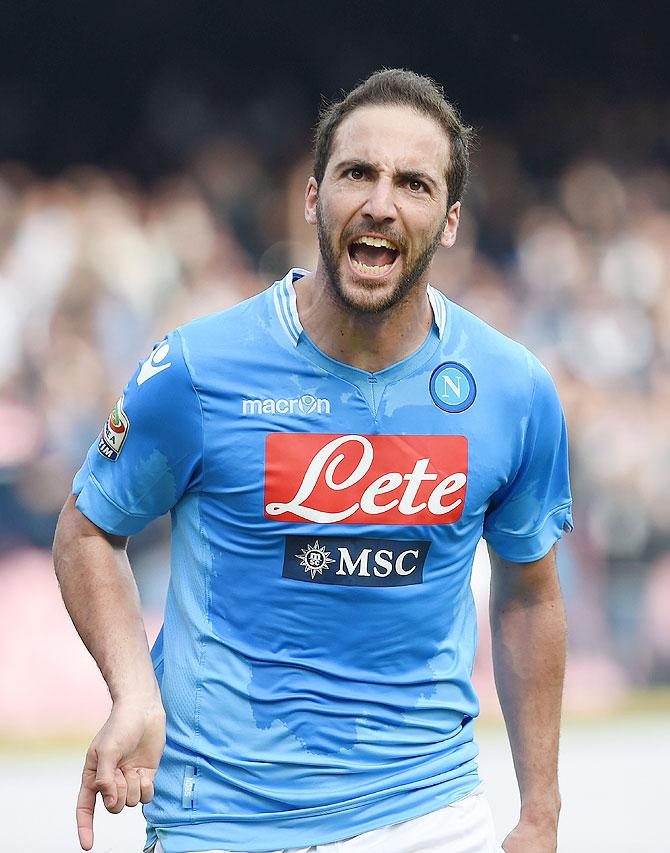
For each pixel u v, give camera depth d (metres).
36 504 36.06
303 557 10.95
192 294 41.19
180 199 44.72
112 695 10.80
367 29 50.06
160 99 48.75
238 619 11.04
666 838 23.39
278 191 46.34
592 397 42.03
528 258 45.59
